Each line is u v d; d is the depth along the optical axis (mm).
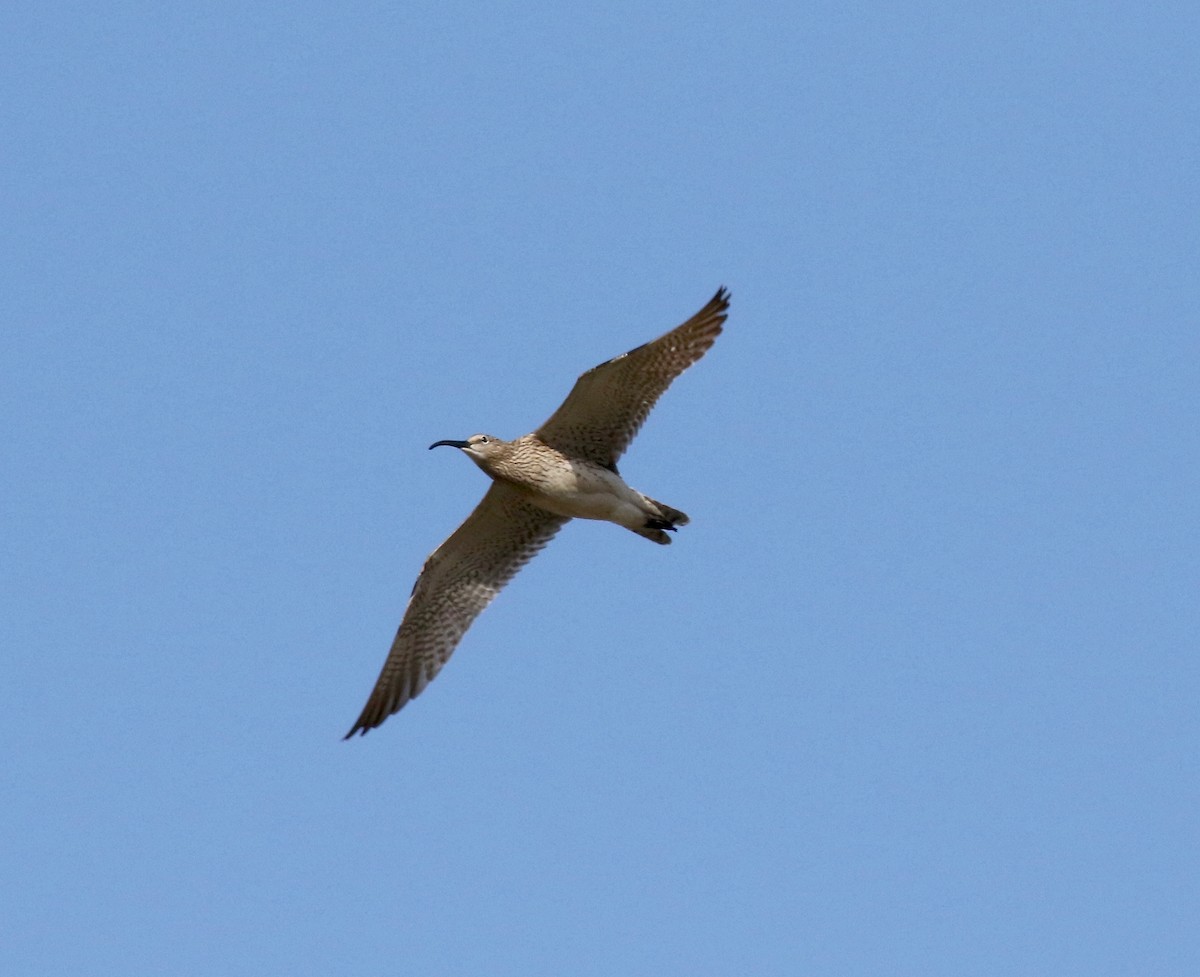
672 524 19250
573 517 19688
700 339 18562
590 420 19000
